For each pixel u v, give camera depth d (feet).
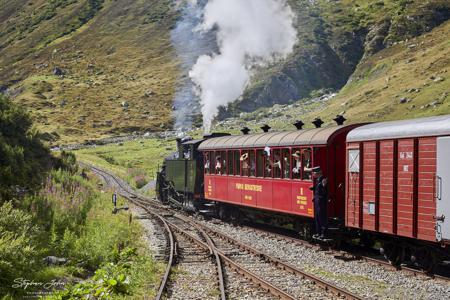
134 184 192.65
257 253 57.77
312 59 457.27
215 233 75.66
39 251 46.80
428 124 45.57
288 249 62.13
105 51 638.53
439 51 305.94
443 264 50.62
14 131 96.27
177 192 114.62
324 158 61.82
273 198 72.23
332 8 565.94
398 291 41.57
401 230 48.49
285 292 39.19
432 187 44.75
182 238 72.38
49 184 74.33
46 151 112.37
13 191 68.95
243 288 42.68
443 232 42.65
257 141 77.10
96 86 531.91
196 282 45.55
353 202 56.03
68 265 48.75
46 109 466.70
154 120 431.84
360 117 232.32
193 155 101.81
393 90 261.44
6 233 45.06
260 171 76.23
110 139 374.02
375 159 52.49
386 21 499.51
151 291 41.83
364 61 433.89
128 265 47.98
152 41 638.94
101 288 38.99
